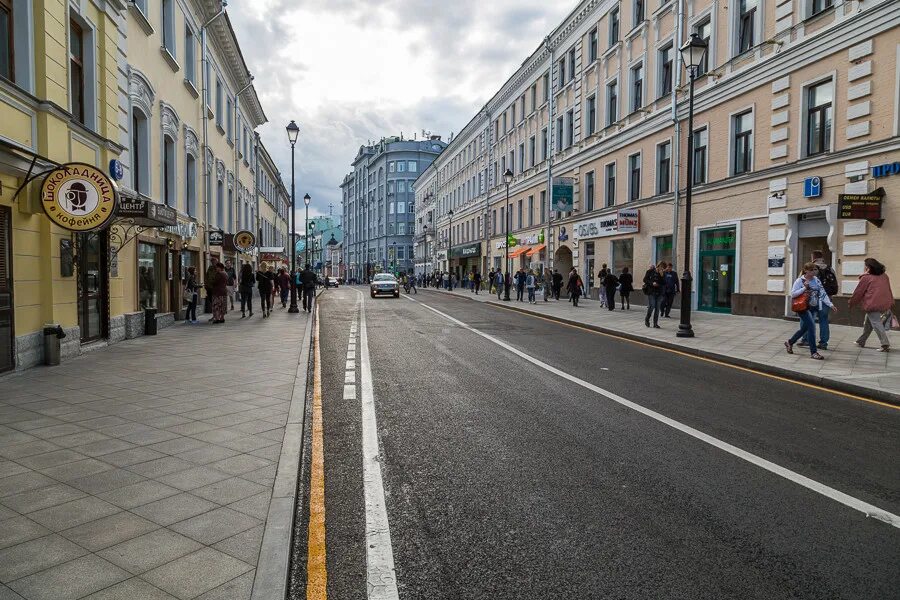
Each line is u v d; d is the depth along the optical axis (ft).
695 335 43.93
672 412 21.71
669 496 13.70
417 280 244.63
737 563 10.59
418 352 37.14
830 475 15.12
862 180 45.75
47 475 14.03
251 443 16.85
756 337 42.65
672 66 71.41
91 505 12.30
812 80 50.83
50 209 26.25
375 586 9.86
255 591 9.09
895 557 10.82
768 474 15.17
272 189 166.61
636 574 10.20
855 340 39.58
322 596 9.55
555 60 109.91
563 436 18.56
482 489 14.17
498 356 35.50
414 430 19.24
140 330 44.14
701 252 67.26
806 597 9.48
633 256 81.92
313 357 35.09
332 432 19.03
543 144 117.70
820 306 35.32
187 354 34.53
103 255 38.09
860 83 46.09
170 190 55.06
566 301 94.17
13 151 25.25
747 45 60.08
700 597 9.47
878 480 14.79
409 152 326.44
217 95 79.71
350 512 12.89
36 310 29.37
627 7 82.99
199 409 20.88
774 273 55.31
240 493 13.08
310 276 79.82
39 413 20.02
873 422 20.53
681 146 69.87
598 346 40.73
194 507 12.26
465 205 181.16
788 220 53.52
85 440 16.90
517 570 10.37
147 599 8.81
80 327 34.22
